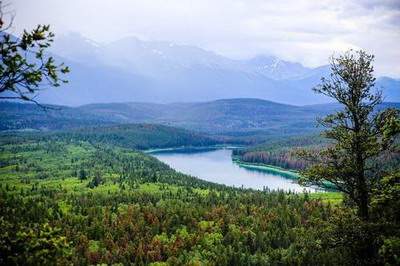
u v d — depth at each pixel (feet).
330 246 165.07
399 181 141.90
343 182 182.60
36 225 89.40
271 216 593.01
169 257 473.26
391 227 141.59
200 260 479.41
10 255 80.74
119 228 555.28
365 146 160.76
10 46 81.05
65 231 515.09
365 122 168.25
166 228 565.94
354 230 153.89
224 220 589.73
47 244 83.92
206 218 613.93
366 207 165.07
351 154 169.17
